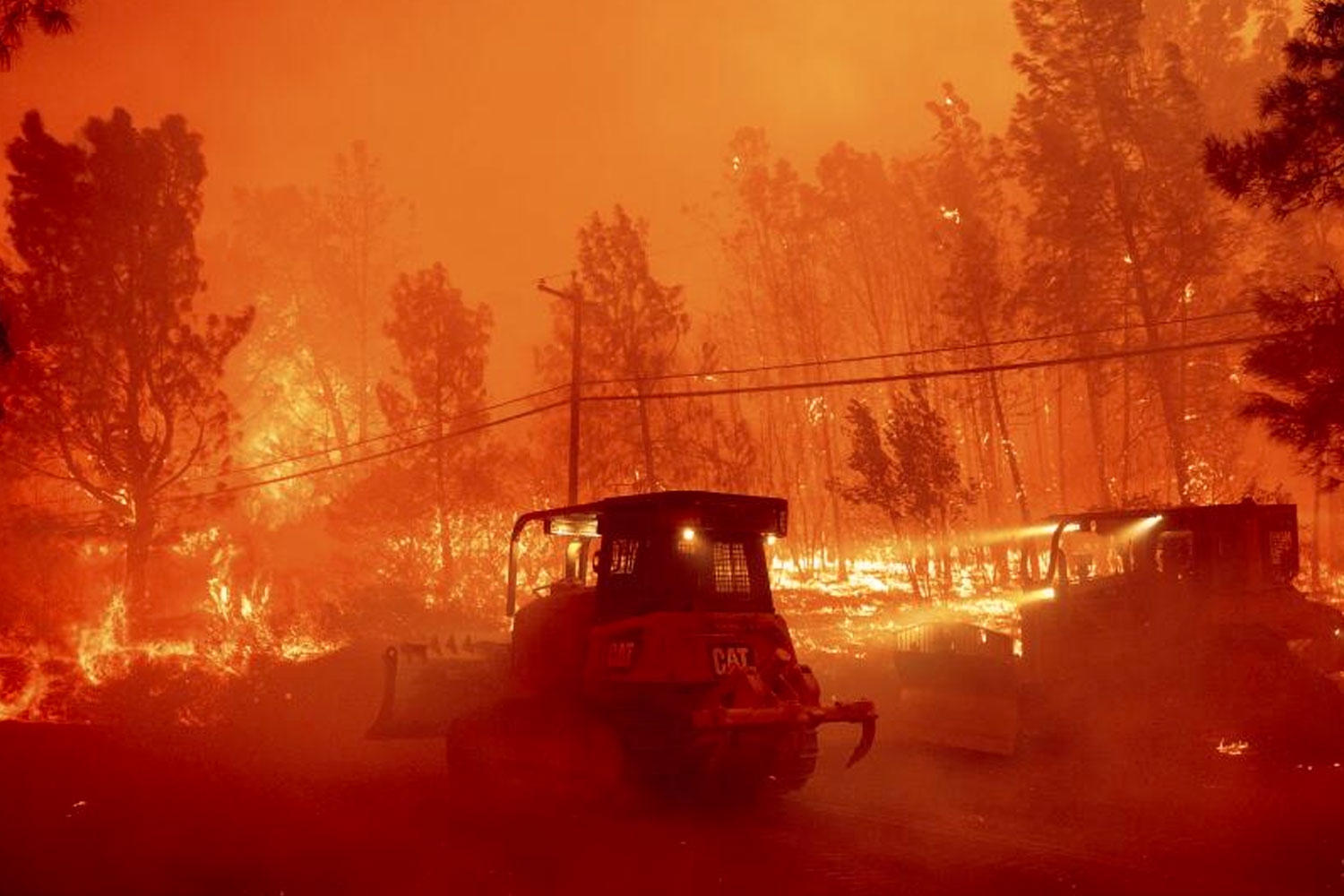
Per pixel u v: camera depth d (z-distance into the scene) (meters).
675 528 12.77
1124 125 43.91
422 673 15.12
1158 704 15.44
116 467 37.88
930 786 13.95
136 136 38.41
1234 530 15.92
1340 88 15.70
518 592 38.97
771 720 11.86
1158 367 43.06
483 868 9.82
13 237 36.91
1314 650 15.64
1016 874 9.62
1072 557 18.11
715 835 11.16
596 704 12.71
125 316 37.75
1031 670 17.30
